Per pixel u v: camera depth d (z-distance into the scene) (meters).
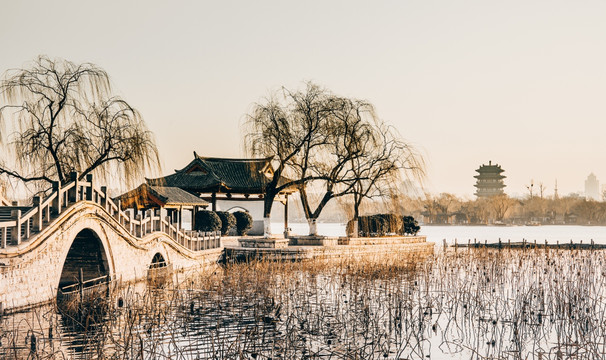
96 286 26.00
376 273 36.06
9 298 21.14
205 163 53.34
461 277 36.91
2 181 32.09
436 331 22.50
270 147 47.62
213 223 47.62
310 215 52.00
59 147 33.75
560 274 35.06
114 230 28.83
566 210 182.12
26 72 33.22
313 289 30.33
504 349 19.97
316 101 49.12
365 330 22.05
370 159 50.94
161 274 33.81
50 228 23.58
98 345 17.81
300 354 18.64
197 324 22.23
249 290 28.94
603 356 18.58
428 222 165.25
